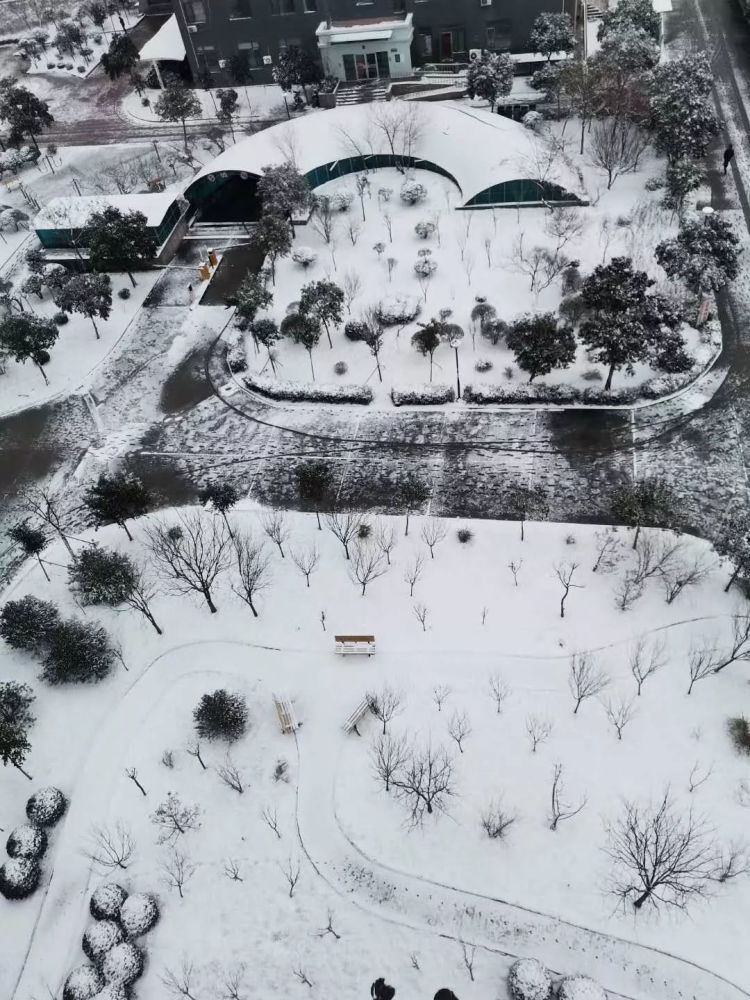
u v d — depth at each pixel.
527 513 40.91
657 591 36.78
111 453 48.00
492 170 58.88
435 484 43.16
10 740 31.88
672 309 47.53
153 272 61.09
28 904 30.72
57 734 35.38
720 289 49.47
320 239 60.53
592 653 35.00
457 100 72.12
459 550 39.69
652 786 30.84
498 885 29.08
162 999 27.83
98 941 28.53
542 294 52.38
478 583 38.16
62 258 62.75
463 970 27.56
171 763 33.53
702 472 41.50
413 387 47.59
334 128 65.56
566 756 31.97
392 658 35.81
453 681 34.75
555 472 42.78
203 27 76.56
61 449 48.75
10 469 48.03
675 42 74.38
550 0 70.56
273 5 73.75
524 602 37.12
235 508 43.59
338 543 40.75
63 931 29.95
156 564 41.12
